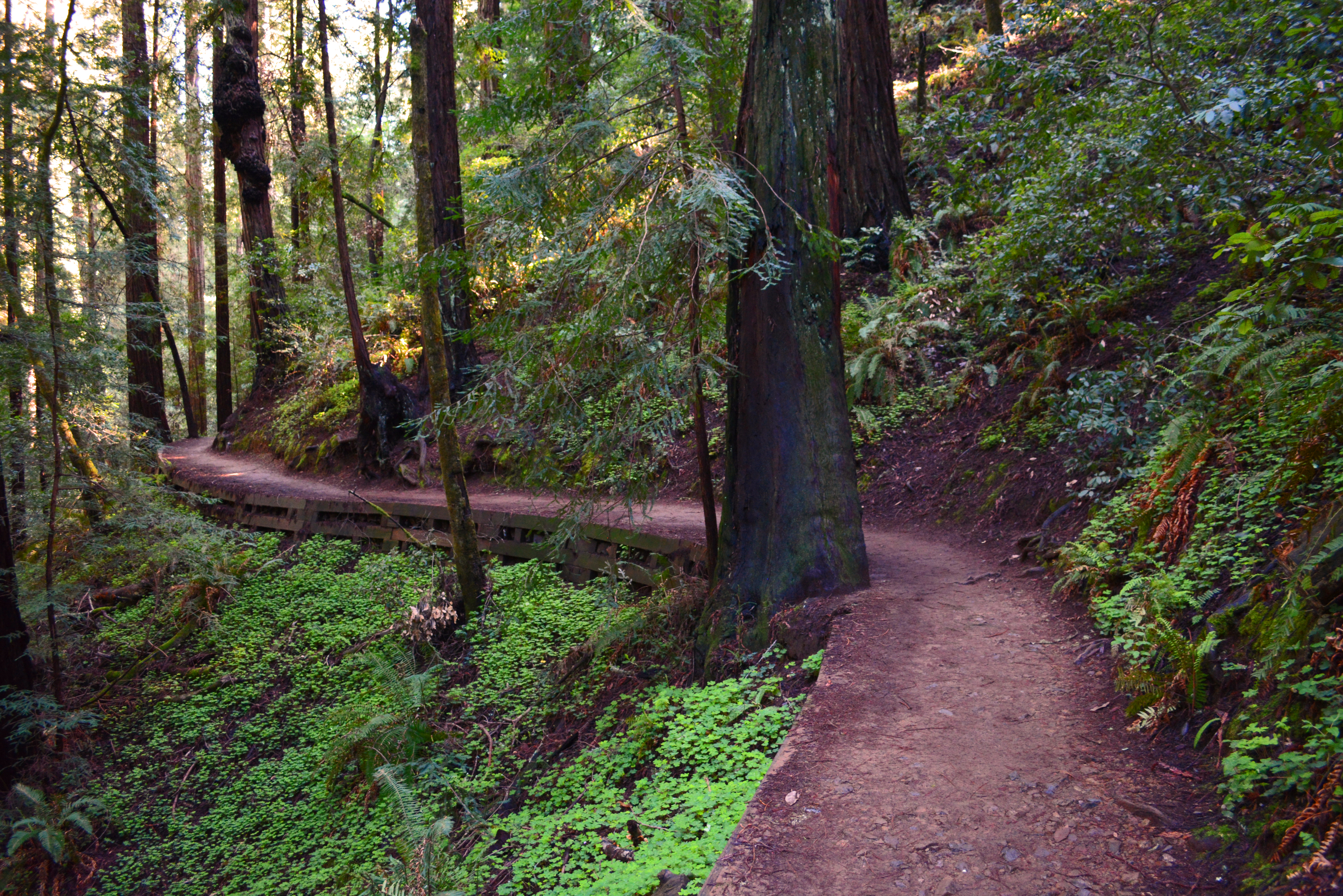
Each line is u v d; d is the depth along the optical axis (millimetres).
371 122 15547
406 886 4477
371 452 14344
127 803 8125
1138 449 5918
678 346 6055
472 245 7016
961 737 3688
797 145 6074
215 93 18938
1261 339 4512
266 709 9156
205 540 11125
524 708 7391
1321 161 5035
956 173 7812
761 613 5938
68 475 9453
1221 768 3080
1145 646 4055
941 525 8203
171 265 10133
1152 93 6039
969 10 16469
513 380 6090
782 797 3297
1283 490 3955
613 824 4352
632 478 6359
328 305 18219
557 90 6355
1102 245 7703
